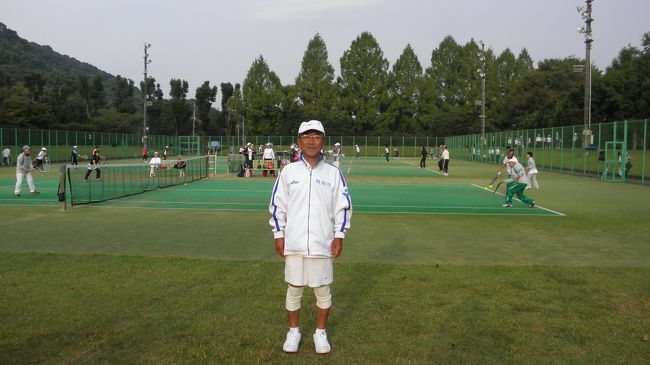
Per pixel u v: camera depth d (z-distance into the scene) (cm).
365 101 8362
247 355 435
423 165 4019
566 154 3278
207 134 10275
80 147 4862
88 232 1019
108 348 444
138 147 6069
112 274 668
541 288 619
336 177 462
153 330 483
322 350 439
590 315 529
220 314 527
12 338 462
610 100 5531
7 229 1048
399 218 1244
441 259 802
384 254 838
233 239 952
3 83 8912
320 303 453
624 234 1035
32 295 579
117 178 2330
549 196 1812
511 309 546
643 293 601
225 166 3988
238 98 8738
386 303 563
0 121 6212
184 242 922
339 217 463
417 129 8462
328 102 8394
